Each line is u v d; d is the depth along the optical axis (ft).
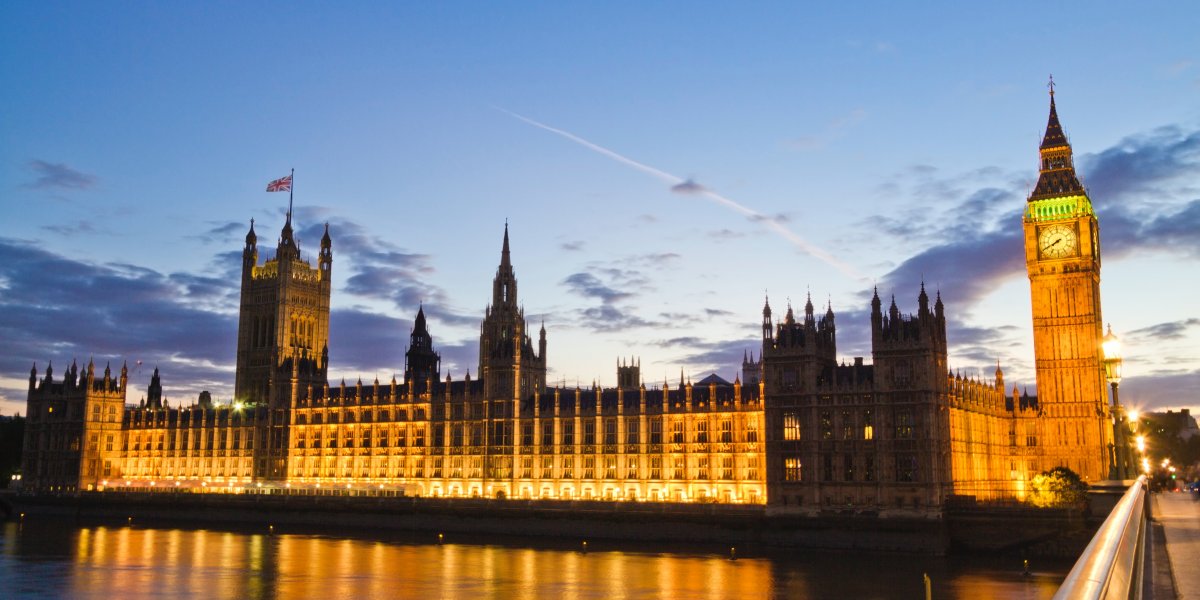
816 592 394.32
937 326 550.77
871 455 533.96
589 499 620.90
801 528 538.47
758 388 649.61
